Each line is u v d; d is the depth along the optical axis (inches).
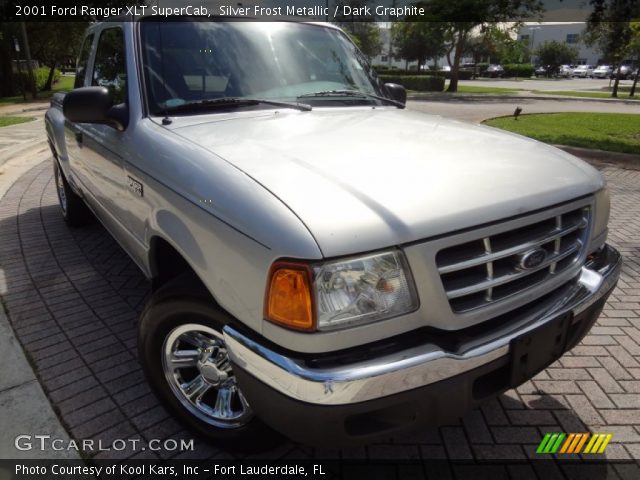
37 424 96.7
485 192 71.9
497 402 104.3
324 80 123.5
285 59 120.4
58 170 197.2
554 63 2440.9
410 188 69.7
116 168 107.0
